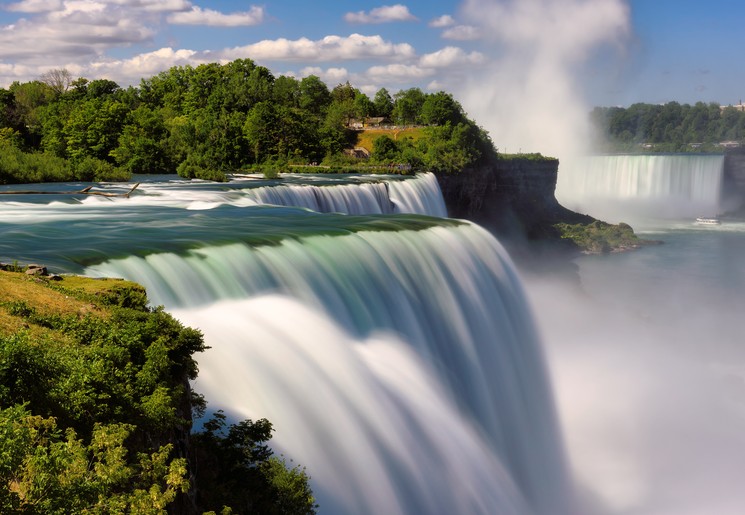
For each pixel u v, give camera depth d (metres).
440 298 45.62
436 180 116.69
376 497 29.83
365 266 42.41
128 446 18.25
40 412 16.89
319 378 32.06
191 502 20.73
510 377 47.78
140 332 23.11
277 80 195.50
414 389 36.34
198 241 40.97
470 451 36.00
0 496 12.55
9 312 23.22
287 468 27.00
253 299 35.94
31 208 59.97
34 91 178.38
